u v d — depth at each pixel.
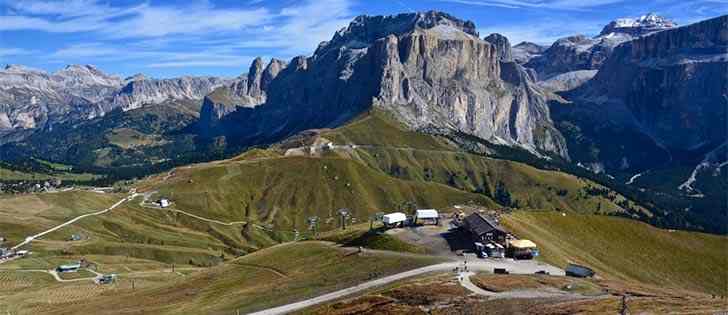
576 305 108.56
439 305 115.56
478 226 184.75
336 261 175.88
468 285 130.00
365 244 190.88
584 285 129.38
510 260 166.50
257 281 172.38
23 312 184.62
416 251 177.12
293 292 148.50
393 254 174.38
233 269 190.62
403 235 192.75
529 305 110.38
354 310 120.50
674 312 100.94
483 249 170.50
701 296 131.38
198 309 149.25
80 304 183.88
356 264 167.62
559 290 124.25
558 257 185.62
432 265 157.50
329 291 143.38
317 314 122.62
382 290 134.12
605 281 142.62
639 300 112.94
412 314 111.25
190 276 197.25
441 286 128.75
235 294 158.38
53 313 175.62
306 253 192.75
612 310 103.75
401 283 139.75
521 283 130.12
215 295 164.00
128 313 158.62
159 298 172.38
